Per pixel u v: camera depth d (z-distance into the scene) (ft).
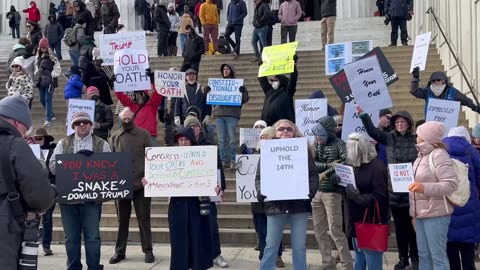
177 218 21.01
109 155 22.20
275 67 28.02
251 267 24.94
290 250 28.12
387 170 22.09
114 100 46.73
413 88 27.40
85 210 22.25
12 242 12.66
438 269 18.61
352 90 23.53
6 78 54.85
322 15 52.60
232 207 31.73
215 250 24.16
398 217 23.43
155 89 29.81
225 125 34.22
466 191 18.62
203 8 56.59
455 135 20.36
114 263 25.79
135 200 26.07
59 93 50.21
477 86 35.63
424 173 18.66
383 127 26.22
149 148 21.11
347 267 21.93
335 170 20.63
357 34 66.44
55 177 22.56
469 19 37.60
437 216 18.56
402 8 50.96
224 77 34.09
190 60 45.06
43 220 27.50
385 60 24.61
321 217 23.08
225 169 34.35
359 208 20.03
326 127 22.72
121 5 76.64
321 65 49.44
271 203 19.77
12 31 77.56
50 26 59.21
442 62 47.24
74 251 22.29
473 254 20.15
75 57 48.21
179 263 20.86
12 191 12.78
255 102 44.80
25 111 13.83
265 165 19.71
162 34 57.26
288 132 20.20
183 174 20.98
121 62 29.48
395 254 27.02
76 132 23.36
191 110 29.01
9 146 12.94
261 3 51.11
